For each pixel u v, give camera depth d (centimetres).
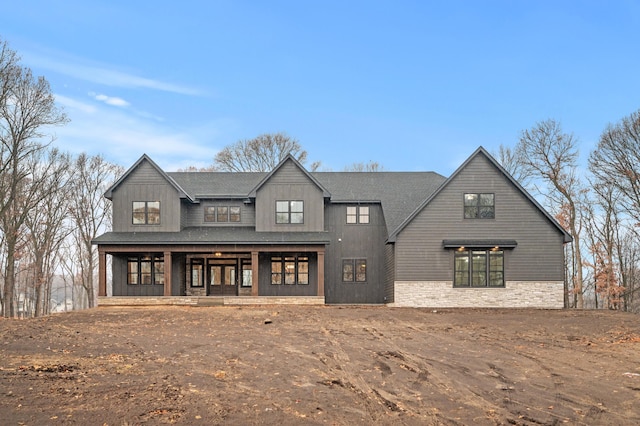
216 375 1130
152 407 876
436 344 1616
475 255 2911
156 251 2942
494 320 2262
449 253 2900
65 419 802
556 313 2591
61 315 2420
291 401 948
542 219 2920
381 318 2305
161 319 2233
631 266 4509
